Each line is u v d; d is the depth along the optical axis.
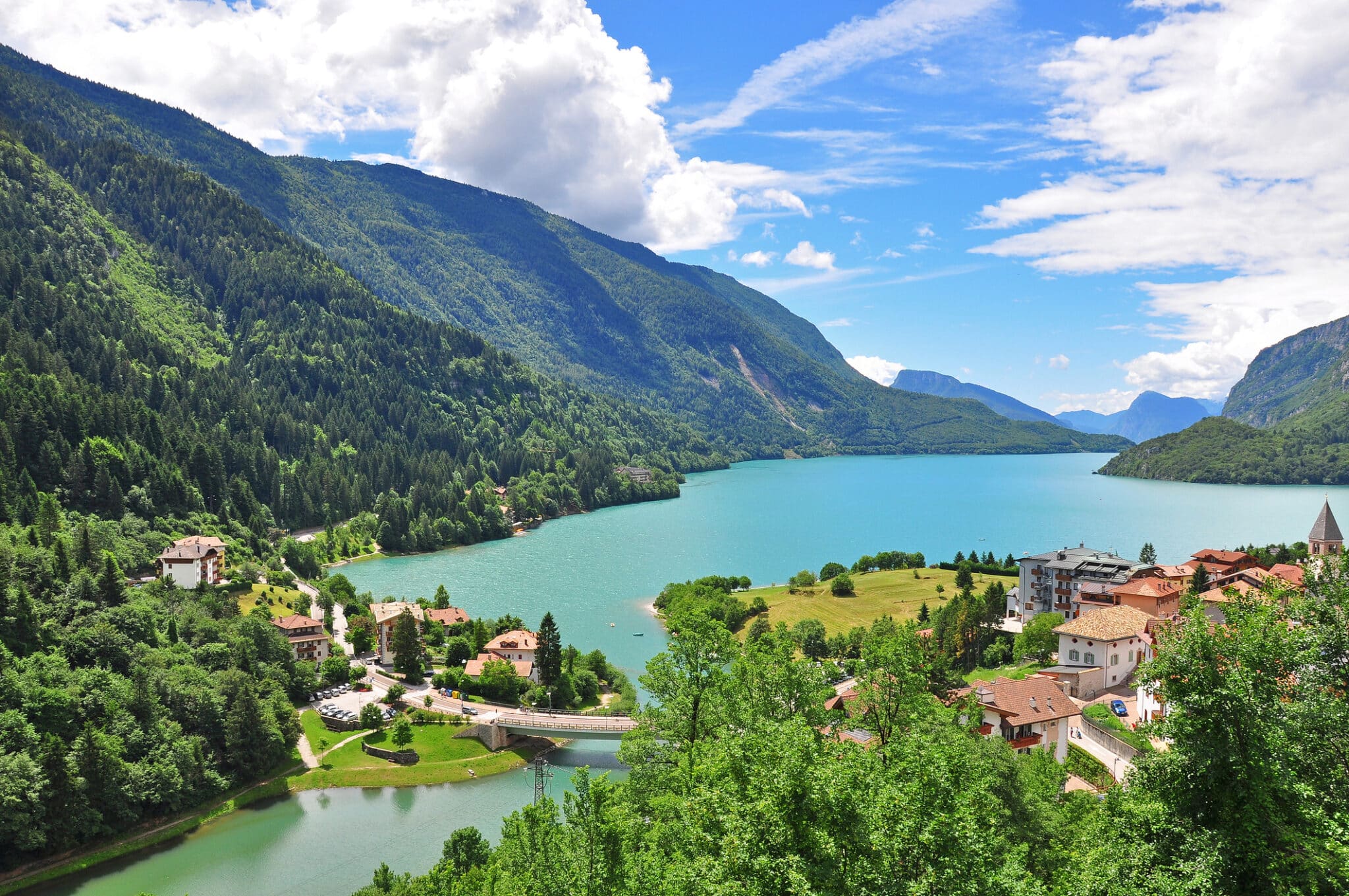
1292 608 38.28
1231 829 32.78
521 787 118.12
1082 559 172.75
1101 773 90.50
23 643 116.44
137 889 91.62
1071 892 35.50
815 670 63.78
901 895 32.34
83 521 180.00
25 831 93.19
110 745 104.44
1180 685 35.41
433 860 96.94
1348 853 29.92
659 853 45.41
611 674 158.88
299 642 163.50
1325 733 35.50
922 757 39.88
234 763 115.12
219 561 193.88
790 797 35.81
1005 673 133.62
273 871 95.19
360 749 126.69
